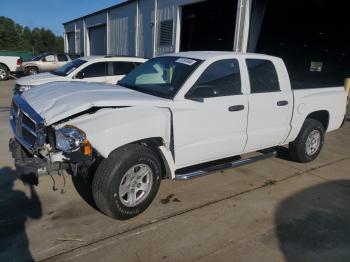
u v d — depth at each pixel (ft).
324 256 10.91
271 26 66.95
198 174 14.46
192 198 14.56
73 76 31.37
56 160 11.55
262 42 66.54
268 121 16.63
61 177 15.85
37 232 11.48
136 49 66.69
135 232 11.74
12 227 11.71
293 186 16.38
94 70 32.30
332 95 20.17
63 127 11.27
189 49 66.03
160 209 13.46
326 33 84.28
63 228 11.78
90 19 95.40
